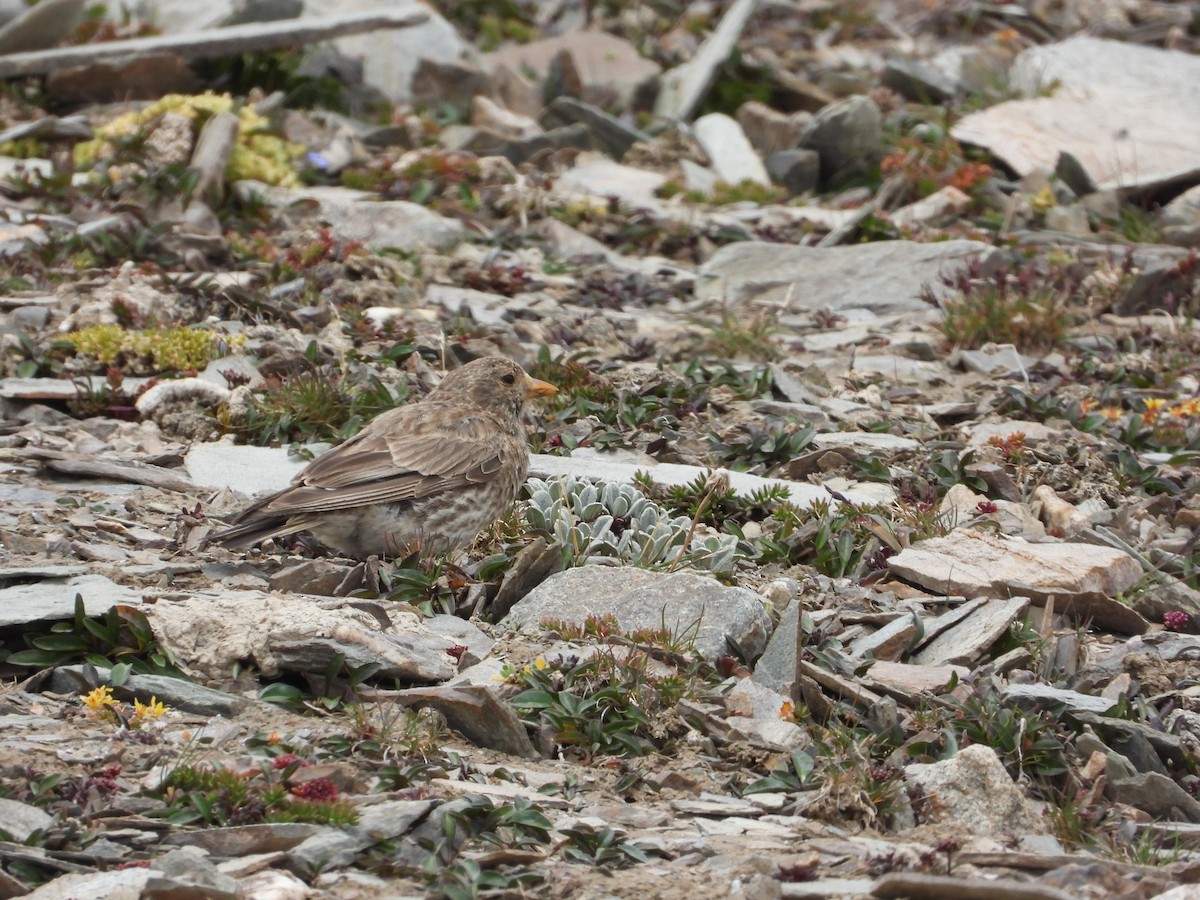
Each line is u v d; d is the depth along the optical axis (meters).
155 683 9.24
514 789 8.55
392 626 10.21
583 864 7.85
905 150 27.41
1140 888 7.62
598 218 24.03
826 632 11.09
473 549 12.11
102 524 11.98
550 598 10.73
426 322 18.03
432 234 21.59
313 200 22.36
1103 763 9.45
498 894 7.47
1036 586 12.02
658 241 23.73
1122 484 15.16
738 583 11.78
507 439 12.05
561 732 9.22
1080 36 35.94
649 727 9.34
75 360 15.82
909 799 8.70
